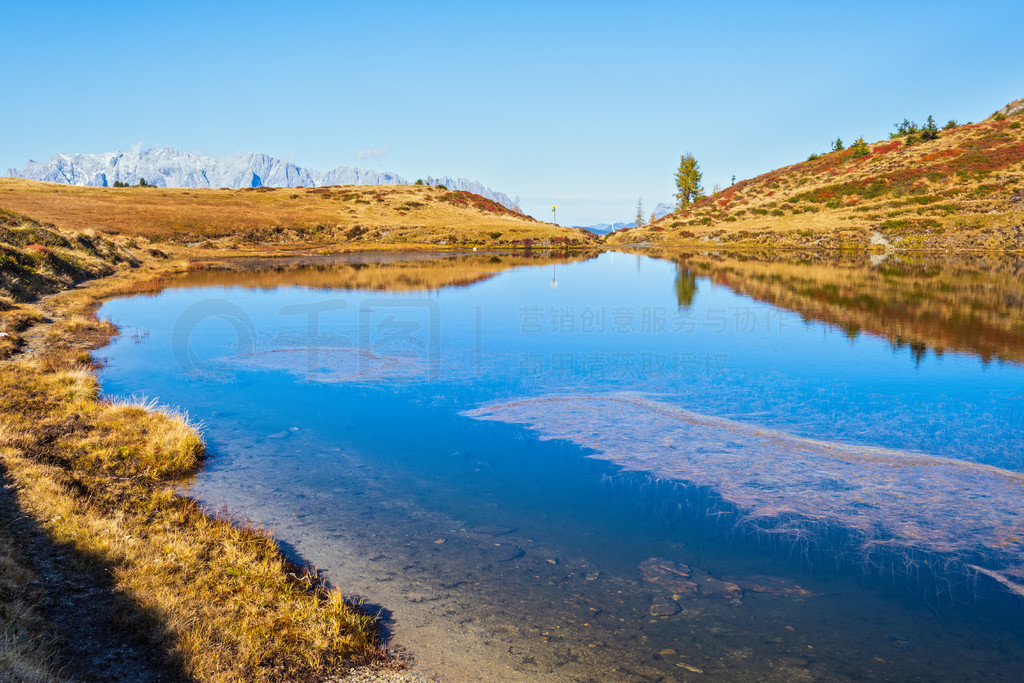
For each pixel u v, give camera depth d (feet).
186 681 15.58
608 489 29.32
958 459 33.01
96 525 22.70
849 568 22.16
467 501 28.02
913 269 154.81
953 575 21.59
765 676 16.48
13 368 46.83
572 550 23.61
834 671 16.67
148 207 283.18
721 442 35.91
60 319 73.97
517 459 33.35
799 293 109.60
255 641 17.48
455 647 17.94
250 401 44.55
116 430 34.88
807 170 389.39
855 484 29.71
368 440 36.42
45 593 17.98
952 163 309.22
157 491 28.43
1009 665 16.88
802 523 25.67
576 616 19.42
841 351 61.98
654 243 316.40
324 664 16.90
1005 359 57.67
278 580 20.76
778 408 42.75
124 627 17.29
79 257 129.70
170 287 120.88
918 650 17.57
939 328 73.77
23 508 23.15
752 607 19.77
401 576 21.79
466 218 361.10
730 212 349.82
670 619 19.20
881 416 40.86
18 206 238.07
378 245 271.90
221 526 24.76
